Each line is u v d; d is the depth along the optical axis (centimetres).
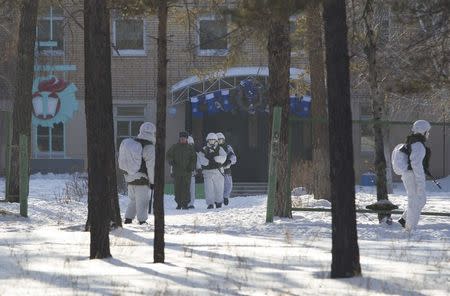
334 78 2361
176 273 2345
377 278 2231
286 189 4350
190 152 5828
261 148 9194
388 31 5528
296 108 8631
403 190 7931
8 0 5656
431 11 4522
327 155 5662
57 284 2131
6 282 2166
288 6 2944
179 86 8769
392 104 7625
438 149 9012
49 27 9356
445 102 6975
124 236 3566
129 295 1938
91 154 2905
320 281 2180
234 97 8569
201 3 4544
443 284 2109
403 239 3469
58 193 6388
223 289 2034
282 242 3269
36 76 9256
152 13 3662
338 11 2366
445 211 4888
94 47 2989
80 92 9412
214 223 4228
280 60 4306
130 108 9469
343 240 2298
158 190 2739
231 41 4706
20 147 4591
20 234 3625
